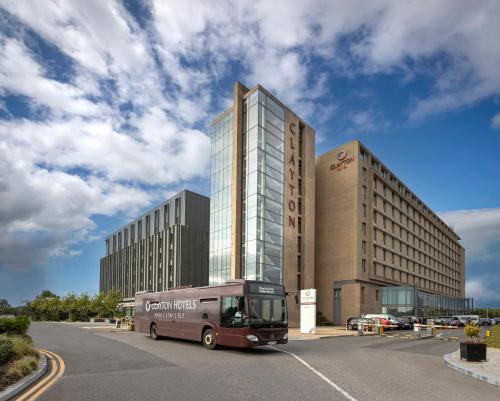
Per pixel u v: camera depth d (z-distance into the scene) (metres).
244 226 46.88
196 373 11.22
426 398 8.52
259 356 15.77
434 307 73.12
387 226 68.94
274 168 49.28
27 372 10.38
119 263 96.06
